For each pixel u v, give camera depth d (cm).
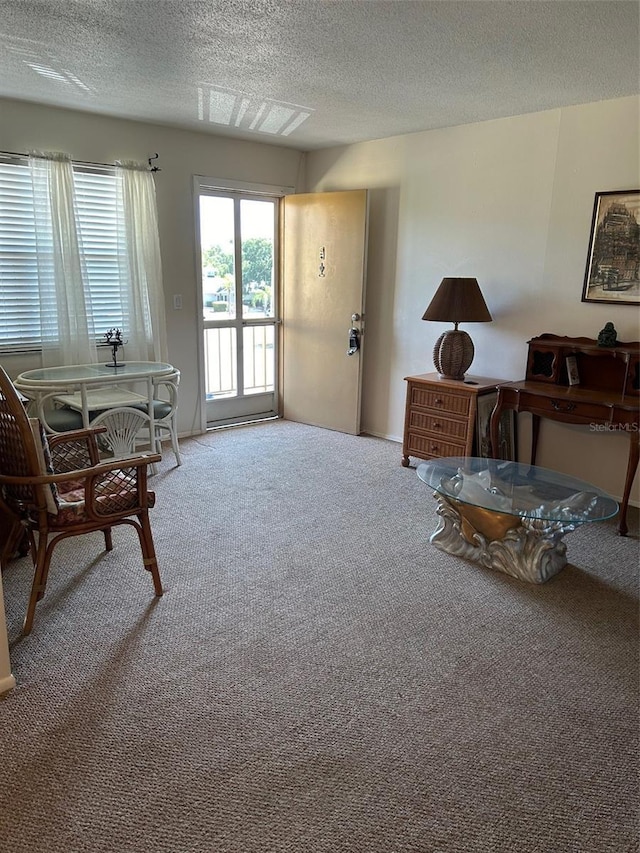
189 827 148
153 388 414
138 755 170
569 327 375
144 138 423
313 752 172
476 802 157
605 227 348
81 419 365
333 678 204
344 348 497
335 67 291
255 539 308
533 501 278
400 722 185
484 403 387
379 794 159
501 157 391
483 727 184
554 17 229
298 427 529
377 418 505
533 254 385
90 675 203
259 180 493
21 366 399
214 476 399
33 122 374
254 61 285
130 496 240
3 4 225
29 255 389
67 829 147
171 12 230
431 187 433
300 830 148
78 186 401
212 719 184
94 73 308
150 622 234
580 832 150
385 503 358
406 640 226
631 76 296
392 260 469
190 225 461
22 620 233
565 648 223
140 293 433
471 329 425
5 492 229
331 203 479
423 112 375
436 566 283
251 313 528
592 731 183
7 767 165
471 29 242
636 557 297
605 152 344
